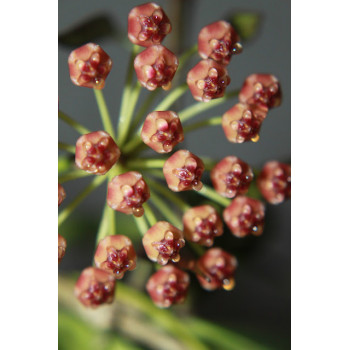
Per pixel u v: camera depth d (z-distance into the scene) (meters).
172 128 0.21
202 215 0.22
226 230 0.24
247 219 0.22
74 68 0.21
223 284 0.22
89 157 0.21
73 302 0.23
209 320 0.23
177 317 0.23
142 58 0.21
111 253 0.21
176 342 0.23
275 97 0.22
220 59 0.22
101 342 0.23
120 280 0.23
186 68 0.23
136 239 0.24
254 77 0.22
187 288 0.22
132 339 0.23
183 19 0.23
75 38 0.23
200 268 0.22
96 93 0.22
